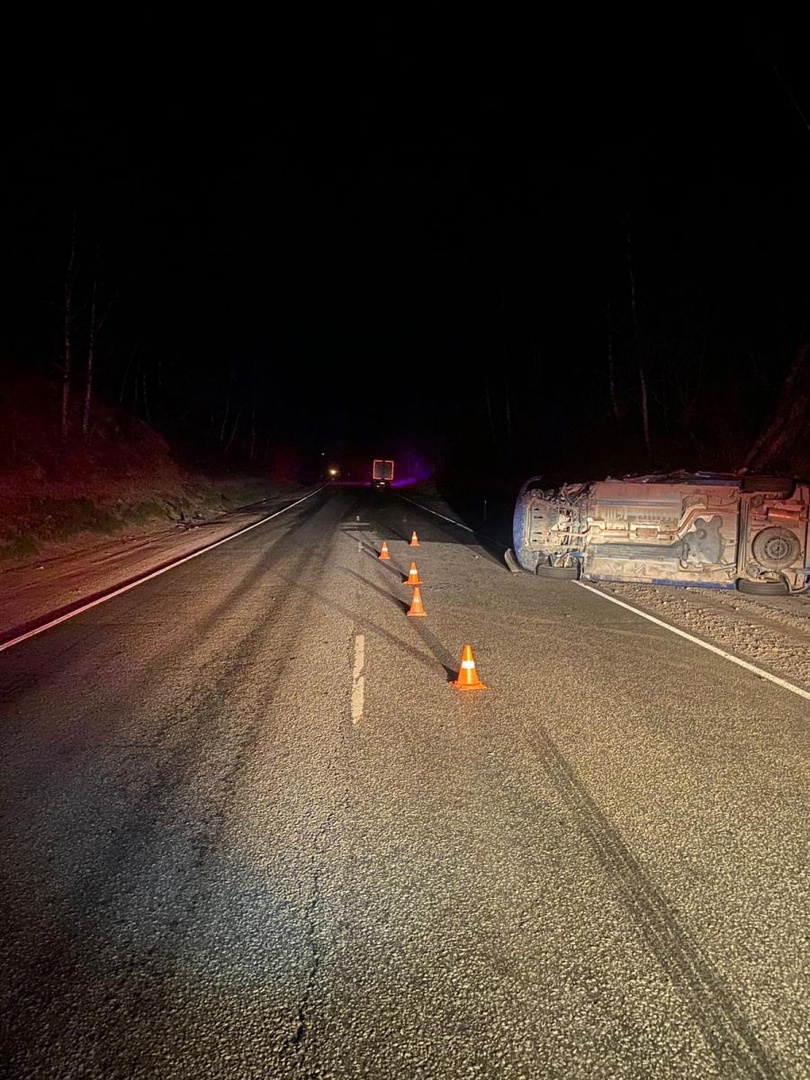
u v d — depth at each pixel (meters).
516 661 6.71
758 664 6.59
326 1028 2.36
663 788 4.07
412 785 4.15
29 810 3.92
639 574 10.62
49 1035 2.35
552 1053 2.25
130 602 9.77
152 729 5.11
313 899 3.06
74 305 24.44
